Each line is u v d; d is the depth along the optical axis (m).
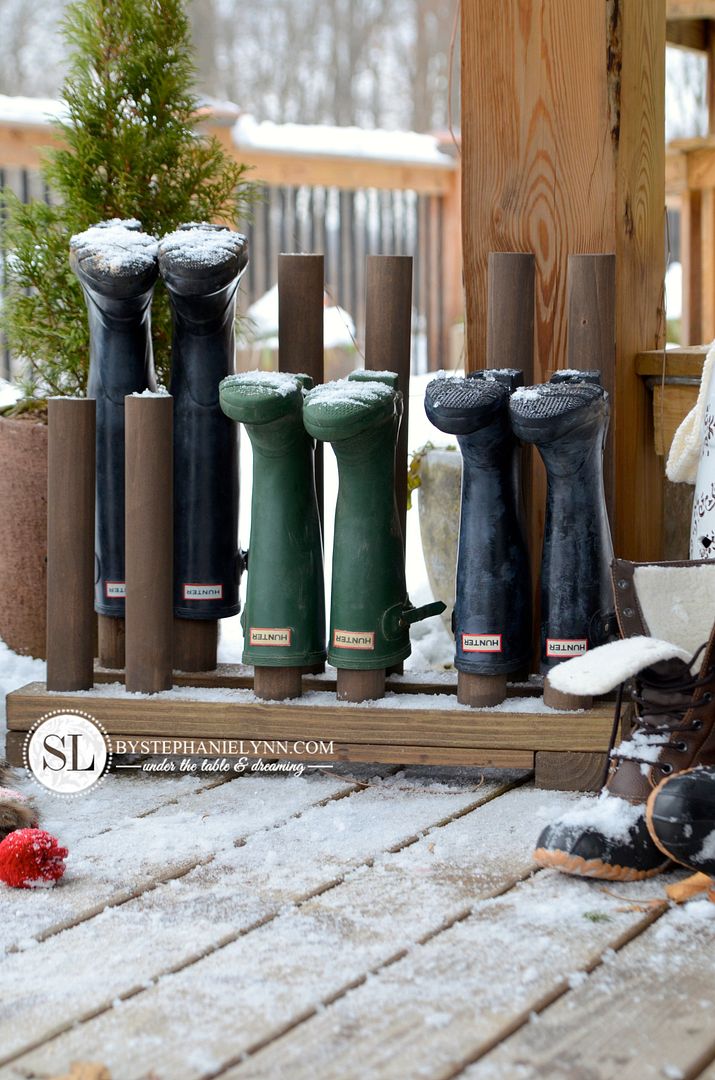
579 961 1.52
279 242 6.54
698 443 2.25
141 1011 1.42
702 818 1.67
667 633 1.95
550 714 2.11
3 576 2.75
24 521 2.72
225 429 2.31
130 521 2.22
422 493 2.76
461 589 2.14
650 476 2.60
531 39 2.43
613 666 1.76
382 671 2.21
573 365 2.32
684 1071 1.30
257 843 1.92
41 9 13.56
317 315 2.37
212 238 2.18
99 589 2.40
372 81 13.63
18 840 1.75
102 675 2.38
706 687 1.84
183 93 2.70
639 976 1.49
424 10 13.48
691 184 4.99
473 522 2.13
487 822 2.00
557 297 2.50
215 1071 1.30
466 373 2.55
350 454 2.11
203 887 1.76
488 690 2.15
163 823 2.01
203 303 2.20
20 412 2.86
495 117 2.47
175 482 2.32
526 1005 1.42
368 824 2.00
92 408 2.22
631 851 1.76
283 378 2.11
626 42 2.42
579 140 2.44
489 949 1.56
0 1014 1.41
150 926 1.63
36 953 1.56
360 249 6.90
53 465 2.22
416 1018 1.39
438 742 2.15
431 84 13.58
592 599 2.12
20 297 2.77
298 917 1.65
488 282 2.34
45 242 2.72
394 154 6.76
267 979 1.48
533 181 2.47
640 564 1.94
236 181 2.74
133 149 2.60
